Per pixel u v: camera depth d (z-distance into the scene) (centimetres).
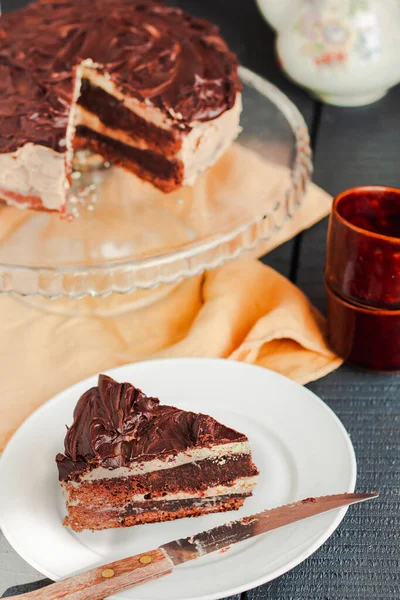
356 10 112
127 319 94
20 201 101
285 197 99
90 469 77
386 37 113
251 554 73
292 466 79
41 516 76
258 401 83
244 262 97
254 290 95
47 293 91
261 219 97
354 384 88
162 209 102
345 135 115
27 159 98
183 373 84
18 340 91
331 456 78
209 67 106
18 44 107
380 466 82
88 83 108
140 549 75
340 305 87
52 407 82
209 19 138
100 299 96
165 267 93
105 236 98
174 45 107
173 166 105
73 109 105
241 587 71
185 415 79
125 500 78
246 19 139
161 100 103
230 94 104
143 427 78
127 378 84
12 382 88
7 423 85
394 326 86
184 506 78
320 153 112
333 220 86
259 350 91
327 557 76
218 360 85
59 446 80
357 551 76
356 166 110
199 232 98
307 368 88
